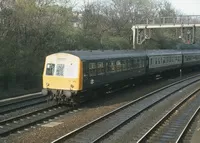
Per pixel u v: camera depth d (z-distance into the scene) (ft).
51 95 75.00
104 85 84.74
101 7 216.74
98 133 51.26
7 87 92.27
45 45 119.24
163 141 48.34
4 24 107.55
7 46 97.96
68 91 72.18
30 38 114.93
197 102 84.58
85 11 185.68
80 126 55.16
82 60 72.74
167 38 237.86
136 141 47.91
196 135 50.93
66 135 47.47
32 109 68.95
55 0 140.36
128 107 73.77
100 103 78.43
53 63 74.28
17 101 77.05
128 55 101.35
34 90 95.81
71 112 67.56
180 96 94.22
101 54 84.28
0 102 75.87
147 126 57.26
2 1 108.17
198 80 143.02
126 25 216.33
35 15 119.96
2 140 46.70
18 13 112.78
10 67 94.73
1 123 55.52
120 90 102.12
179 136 49.34
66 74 72.49
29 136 48.70
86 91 76.33
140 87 112.27
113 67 88.94
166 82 131.64
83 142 46.44
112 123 58.13
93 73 77.56
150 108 74.18
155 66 128.06
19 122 57.62
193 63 189.37
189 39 172.76
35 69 103.14
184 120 63.05
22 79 98.17
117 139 48.42
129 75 101.55
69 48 132.05
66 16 142.92
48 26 121.39
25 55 103.81
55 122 58.29
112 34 205.05
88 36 160.25
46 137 48.29
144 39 181.68
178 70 169.89
